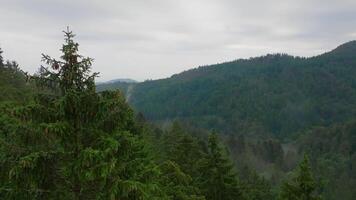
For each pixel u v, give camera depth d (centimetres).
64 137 920
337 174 13175
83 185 932
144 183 933
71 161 920
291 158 15325
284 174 12250
